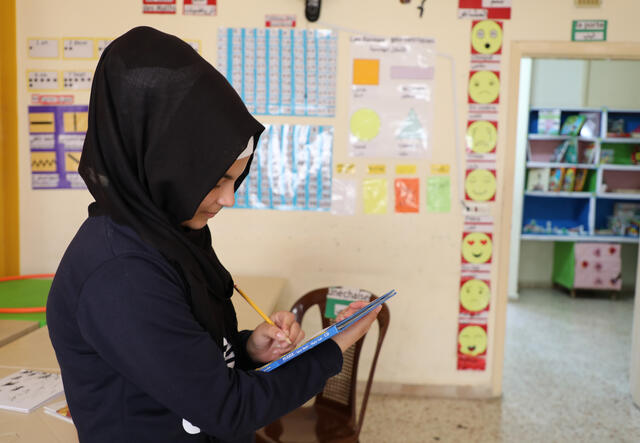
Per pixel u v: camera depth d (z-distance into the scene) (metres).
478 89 2.73
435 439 2.47
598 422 2.65
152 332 0.68
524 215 5.36
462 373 2.91
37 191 2.84
